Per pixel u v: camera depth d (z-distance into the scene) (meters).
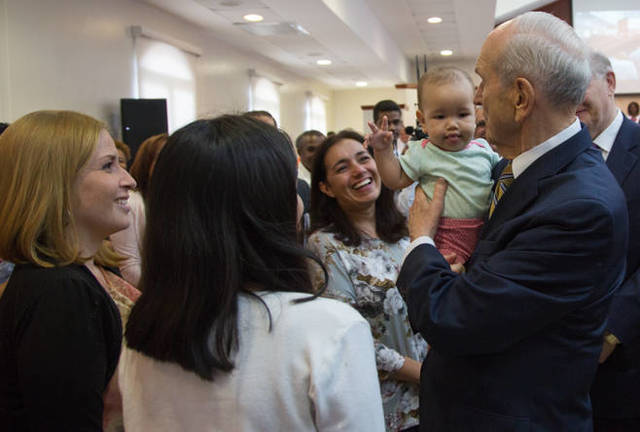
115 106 5.74
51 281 1.12
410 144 1.63
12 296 1.14
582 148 1.10
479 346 1.04
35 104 4.66
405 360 1.71
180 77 7.09
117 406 1.33
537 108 1.08
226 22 7.26
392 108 4.40
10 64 4.41
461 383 1.12
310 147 4.20
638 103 12.21
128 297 1.57
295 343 0.85
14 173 1.20
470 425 1.10
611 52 12.23
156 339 0.87
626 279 1.63
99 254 1.58
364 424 0.84
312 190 1.97
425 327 1.08
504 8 12.72
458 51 12.05
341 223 1.88
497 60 1.11
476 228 1.42
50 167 1.21
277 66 10.66
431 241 1.24
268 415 0.84
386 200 1.94
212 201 0.88
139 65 6.16
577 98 1.09
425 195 1.50
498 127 1.15
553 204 1.03
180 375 0.88
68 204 1.22
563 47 1.07
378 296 1.77
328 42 8.35
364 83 13.41
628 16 12.16
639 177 1.65
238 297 0.88
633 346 1.58
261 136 0.93
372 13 8.76
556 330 1.06
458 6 8.39
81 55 5.23
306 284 0.95
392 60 10.73
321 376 0.83
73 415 1.08
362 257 1.81
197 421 0.86
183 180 0.89
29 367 1.06
